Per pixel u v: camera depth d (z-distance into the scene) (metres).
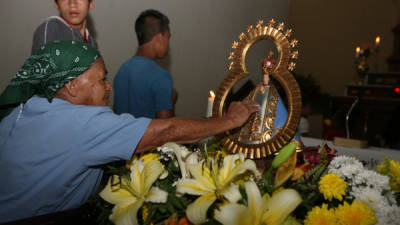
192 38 3.11
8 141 0.82
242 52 0.97
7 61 2.13
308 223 0.60
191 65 3.13
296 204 0.57
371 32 6.85
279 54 0.90
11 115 0.86
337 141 1.58
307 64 7.30
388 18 6.73
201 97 3.26
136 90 1.54
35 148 0.78
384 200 0.62
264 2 3.72
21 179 0.79
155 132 0.77
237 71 0.98
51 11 2.29
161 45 1.65
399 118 3.09
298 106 0.85
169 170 0.77
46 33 1.46
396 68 6.23
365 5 6.91
